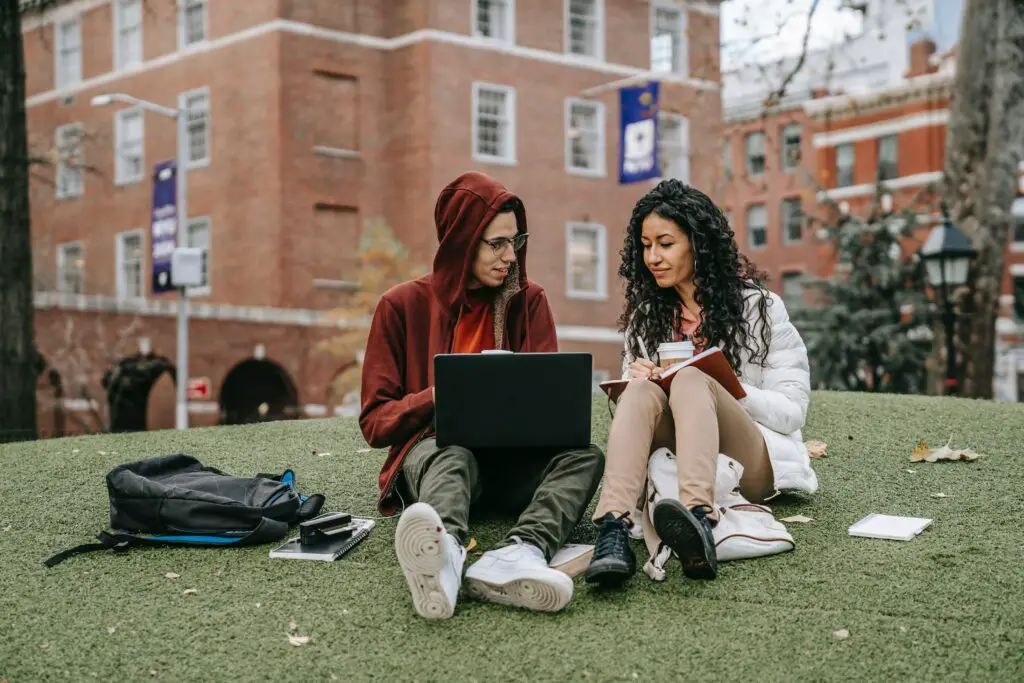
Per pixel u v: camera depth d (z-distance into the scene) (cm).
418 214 2552
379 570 347
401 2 2598
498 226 385
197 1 2694
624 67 2870
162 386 2912
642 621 299
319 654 287
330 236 2547
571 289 2780
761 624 293
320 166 2522
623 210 2855
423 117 2548
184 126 2373
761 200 3875
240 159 2555
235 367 2492
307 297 2511
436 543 295
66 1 3030
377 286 2427
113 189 2939
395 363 397
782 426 385
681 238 392
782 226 3828
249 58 2538
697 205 392
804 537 368
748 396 379
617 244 2848
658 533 320
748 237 3916
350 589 331
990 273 1327
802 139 3788
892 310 1798
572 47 2820
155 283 2314
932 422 590
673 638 287
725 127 3628
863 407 658
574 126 2811
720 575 332
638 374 367
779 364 397
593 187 2811
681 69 2958
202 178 2642
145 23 2825
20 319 1102
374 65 2600
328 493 456
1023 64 1345
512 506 391
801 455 400
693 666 270
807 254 3750
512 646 287
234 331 2455
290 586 336
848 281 1842
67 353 2389
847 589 315
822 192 2042
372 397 387
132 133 2895
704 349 397
